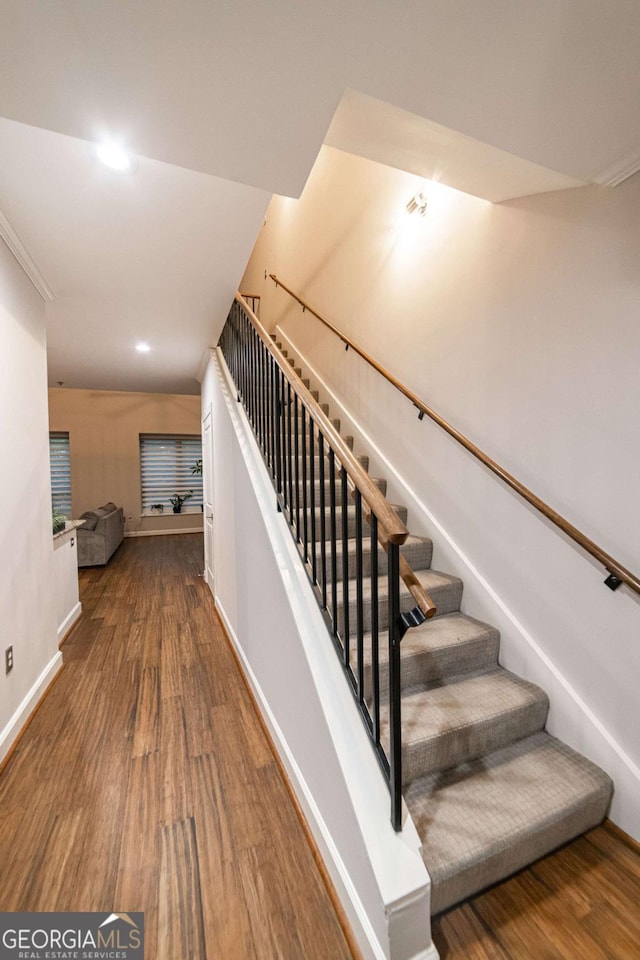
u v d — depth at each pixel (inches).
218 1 32.1
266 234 218.2
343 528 52.9
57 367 166.6
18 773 66.5
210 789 63.7
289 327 178.4
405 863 40.4
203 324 119.9
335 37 35.1
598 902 46.0
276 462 80.0
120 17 33.4
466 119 44.6
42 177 60.7
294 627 61.7
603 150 49.0
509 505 71.6
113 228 73.3
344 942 43.1
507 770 55.9
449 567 84.7
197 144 48.1
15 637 76.5
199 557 229.0
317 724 53.4
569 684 61.3
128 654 110.1
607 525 55.8
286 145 48.5
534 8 32.2
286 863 51.7
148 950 42.2
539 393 65.5
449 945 41.8
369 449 115.2
